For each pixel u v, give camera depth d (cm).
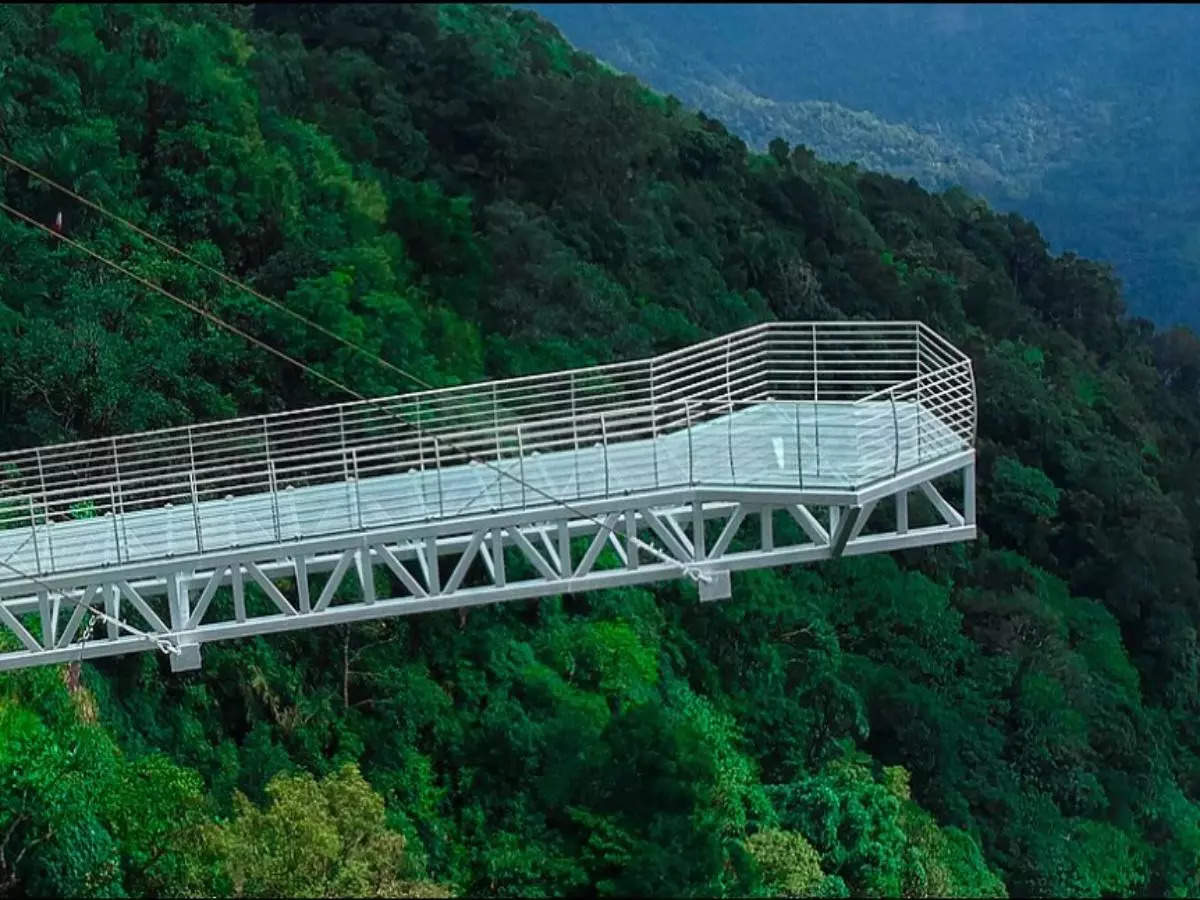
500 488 4234
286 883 3881
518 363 7144
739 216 9212
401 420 5588
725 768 5069
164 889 3903
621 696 5284
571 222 8462
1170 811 6372
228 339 6169
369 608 4147
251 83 8194
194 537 4172
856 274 8925
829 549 4222
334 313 6450
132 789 4044
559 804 4672
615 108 9412
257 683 4834
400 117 8944
